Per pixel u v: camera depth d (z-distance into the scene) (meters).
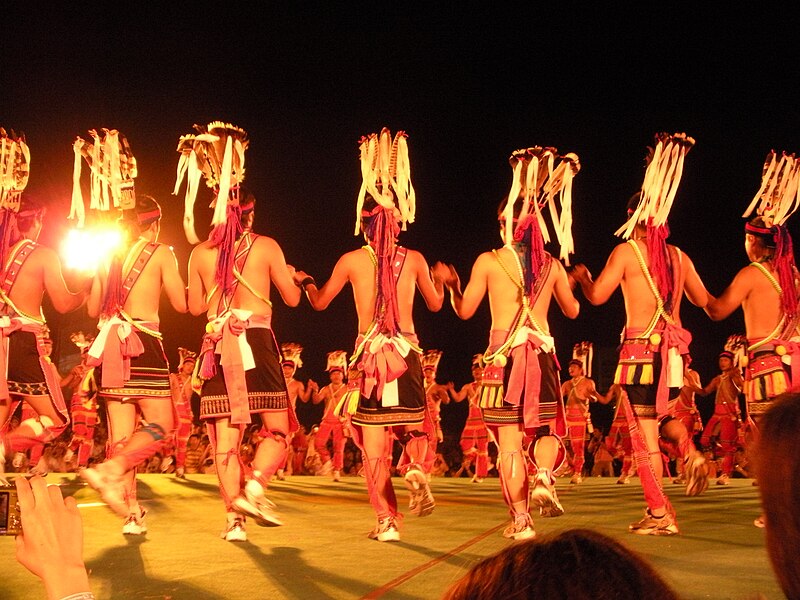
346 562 4.33
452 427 20.42
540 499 4.99
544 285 5.44
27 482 1.45
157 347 5.25
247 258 5.32
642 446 5.39
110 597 3.60
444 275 5.75
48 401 5.27
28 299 5.26
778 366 5.62
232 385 5.08
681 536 5.16
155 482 8.73
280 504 6.82
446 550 4.70
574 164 5.60
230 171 5.39
